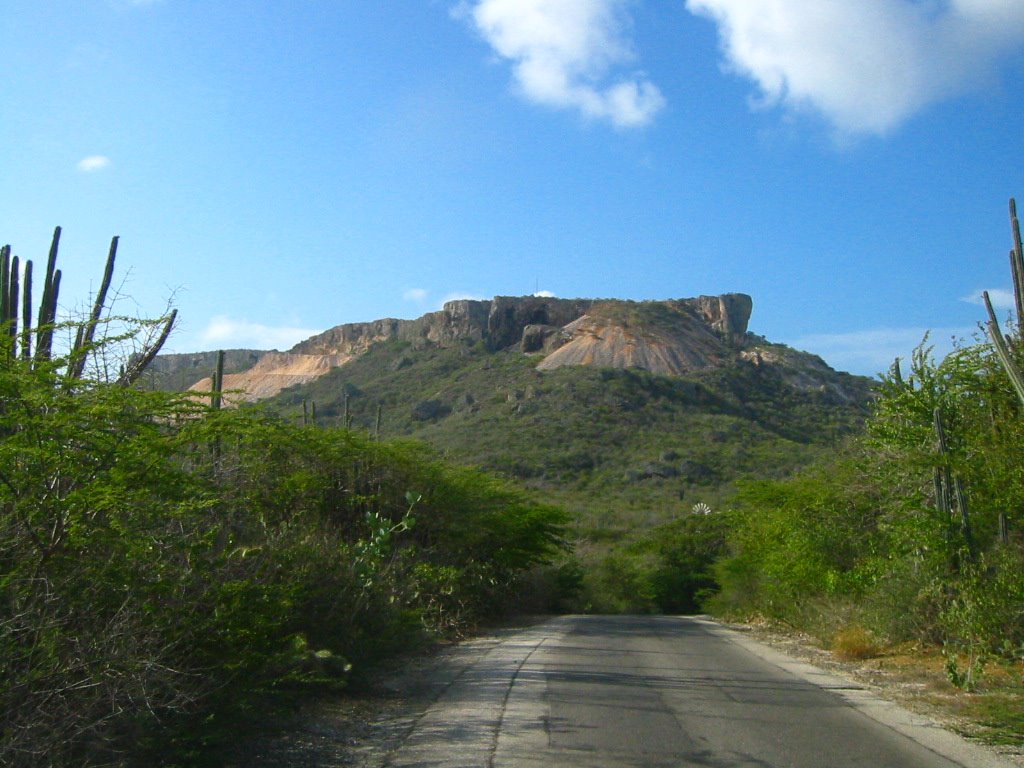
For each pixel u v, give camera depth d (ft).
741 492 75.77
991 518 42.63
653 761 22.71
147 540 21.35
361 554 43.21
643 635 60.70
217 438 28.17
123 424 21.13
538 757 22.95
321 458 54.90
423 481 63.52
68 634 18.42
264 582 27.32
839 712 29.91
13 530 19.03
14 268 31.12
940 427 43.73
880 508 55.47
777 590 66.39
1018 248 42.47
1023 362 41.47
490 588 76.43
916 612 44.93
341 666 30.71
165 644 21.11
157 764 19.95
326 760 22.93
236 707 23.18
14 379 19.34
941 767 22.56
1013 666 37.11
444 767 22.03
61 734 17.22
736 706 30.68
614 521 167.12
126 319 23.16
